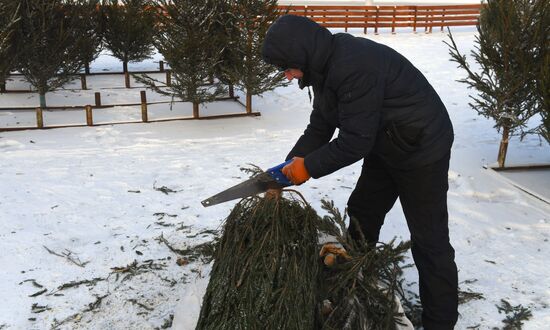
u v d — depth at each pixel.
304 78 2.47
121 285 3.37
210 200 2.44
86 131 7.07
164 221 4.28
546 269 3.68
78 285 3.35
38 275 3.44
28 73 8.09
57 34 8.05
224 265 2.33
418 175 2.60
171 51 7.29
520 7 5.11
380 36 17.91
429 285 2.76
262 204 2.37
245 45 7.52
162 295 3.29
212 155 6.11
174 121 7.69
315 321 2.41
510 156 6.19
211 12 7.25
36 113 7.80
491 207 4.76
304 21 2.34
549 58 4.77
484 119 7.80
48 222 4.20
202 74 7.51
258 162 5.86
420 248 2.76
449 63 12.64
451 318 2.78
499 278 3.54
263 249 2.26
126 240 3.94
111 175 5.34
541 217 4.56
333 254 2.57
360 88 2.30
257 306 2.19
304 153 2.78
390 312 2.48
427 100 2.50
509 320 3.08
